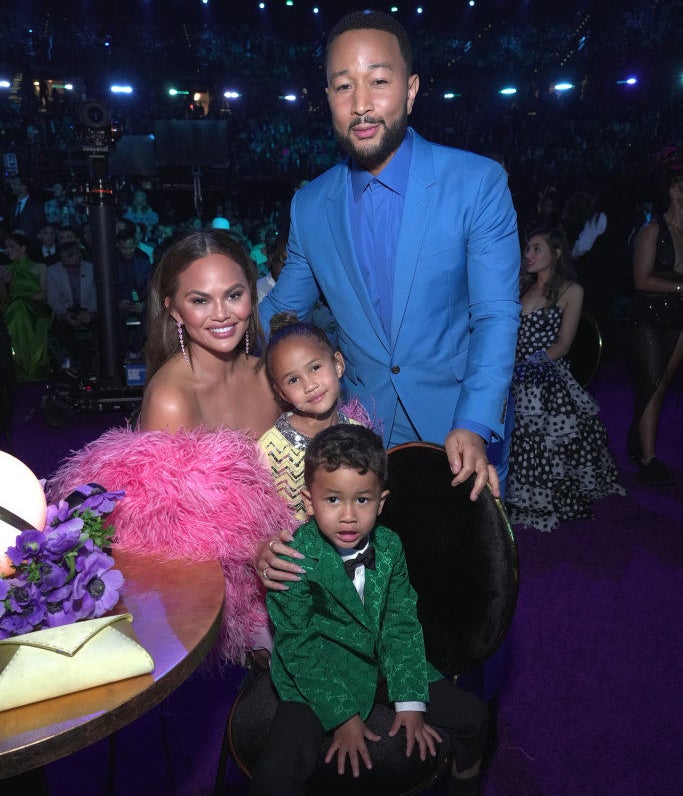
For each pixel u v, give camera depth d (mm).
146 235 10164
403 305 1879
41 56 25938
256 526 1501
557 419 3604
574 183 17547
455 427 1635
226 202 14789
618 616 2844
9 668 996
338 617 1446
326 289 2045
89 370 5707
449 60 29922
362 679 1438
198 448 1502
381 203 1901
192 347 1765
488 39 29844
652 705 2334
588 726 2236
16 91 25812
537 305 3689
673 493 4027
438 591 1536
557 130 25031
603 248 7020
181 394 1734
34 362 6332
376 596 1456
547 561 3281
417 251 1841
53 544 1118
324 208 2002
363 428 1434
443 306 1894
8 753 921
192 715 2287
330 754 1346
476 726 1467
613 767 2070
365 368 2018
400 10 30266
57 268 6184
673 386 6223
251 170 21312
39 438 5062
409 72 1784
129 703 1010
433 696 1479
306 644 1420
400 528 1557
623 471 4344
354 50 1699
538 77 28656
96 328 5621
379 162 1843
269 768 1318
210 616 1207
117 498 1313
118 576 1184
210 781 2027
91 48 26641
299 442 1671
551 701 2354
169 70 27109
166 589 1296
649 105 25312
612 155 21578
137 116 24453
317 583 1441
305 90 28672
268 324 2172
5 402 3396
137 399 5328
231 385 1833
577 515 3676
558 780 2020
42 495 1254
